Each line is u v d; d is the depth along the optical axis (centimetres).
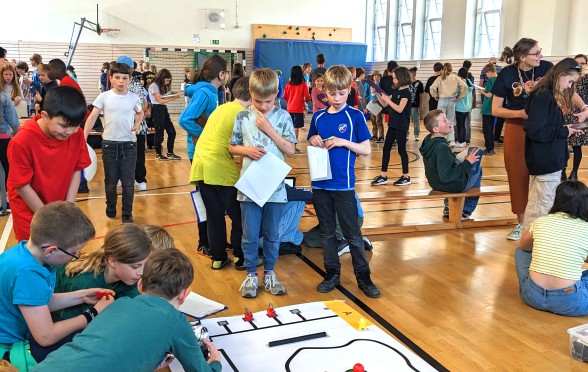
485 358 243
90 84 1539
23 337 191
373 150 927
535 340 261
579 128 359
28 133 232
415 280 338
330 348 241
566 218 287
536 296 291
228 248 392
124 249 197
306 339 248
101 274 213
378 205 536
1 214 486
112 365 151
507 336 265
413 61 1525
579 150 605
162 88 798
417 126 1069
